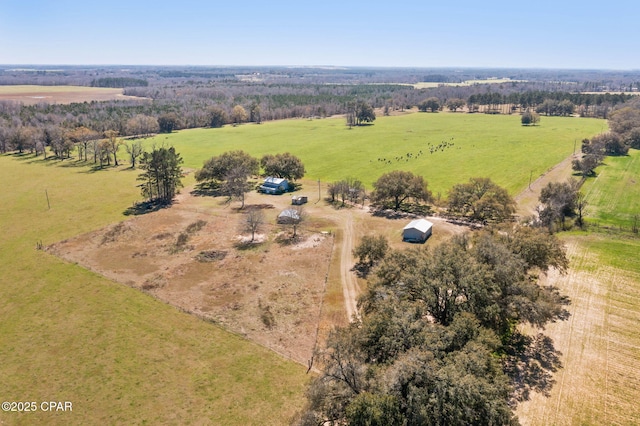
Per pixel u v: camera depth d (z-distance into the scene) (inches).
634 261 2596.0
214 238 3137.3
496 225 2534.5
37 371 1753.2
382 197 3673.7
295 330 2004.2
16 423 1492.4
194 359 1809.8
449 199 3464.6
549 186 3627.0
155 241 3105.3
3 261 2810.0
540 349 1802.4
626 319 2012.8
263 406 1550.2
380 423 1090.7
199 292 2364.7
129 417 1510.8
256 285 2422.5
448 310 1608.0
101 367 1766.7
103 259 2817.4
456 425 1119.0
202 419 1498.5
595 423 1419.8
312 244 2979.8
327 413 1254.3
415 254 1892.2
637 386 1587.1
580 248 2805.1
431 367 1200.8
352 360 1304.1
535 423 1422.2
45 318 2135.8
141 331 2009.1
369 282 1877.5
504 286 1726.1
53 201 4124.0
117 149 5935.0
